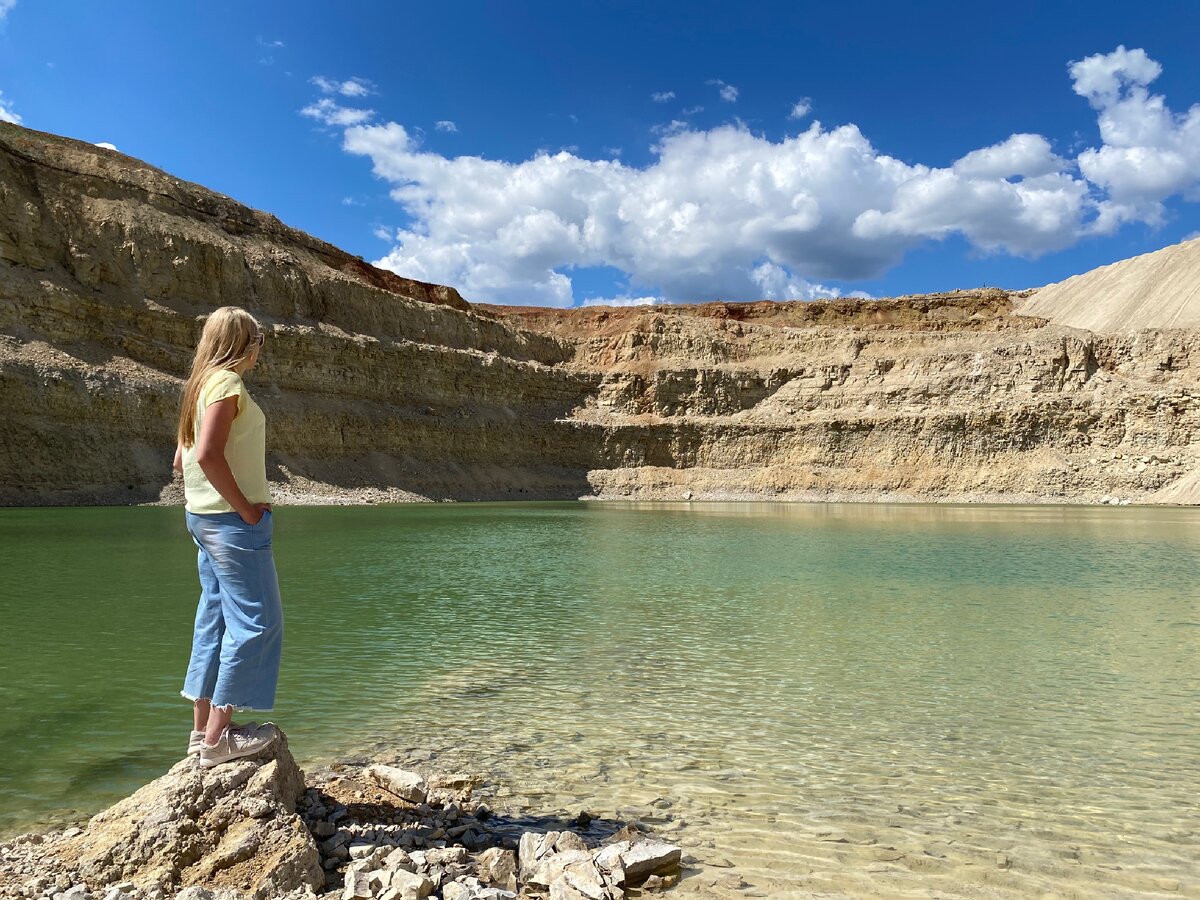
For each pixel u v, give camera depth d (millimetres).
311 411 65750
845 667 10531
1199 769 6781
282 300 71062
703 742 7465
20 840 4777
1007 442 82312
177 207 67562
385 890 4258
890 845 5246
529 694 9117
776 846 5219
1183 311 99312
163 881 4160
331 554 24031
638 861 4680
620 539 31531
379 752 7129
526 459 85375
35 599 14492
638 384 95812
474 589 17344
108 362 53688
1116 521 46031
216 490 4766
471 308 104188
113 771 6383
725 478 89125
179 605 13891
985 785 6398
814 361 96125
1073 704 8820
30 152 59000
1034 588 18203
